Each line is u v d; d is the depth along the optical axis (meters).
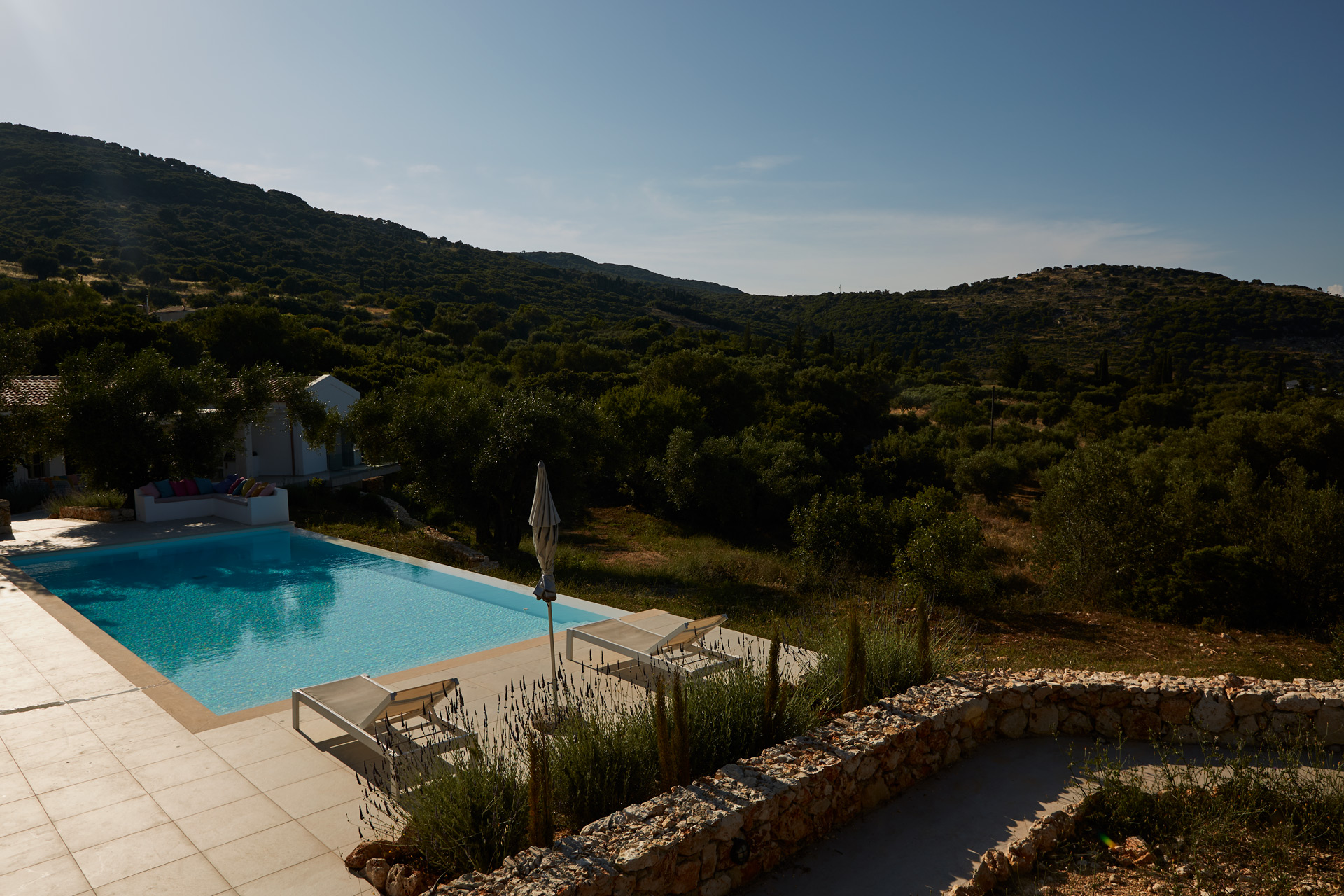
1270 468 28.66
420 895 3.96
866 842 4.74
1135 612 13.10
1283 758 5.38
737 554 19.47
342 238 144.38
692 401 37.91
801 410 46.09
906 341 138.00
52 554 14.80
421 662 9.58
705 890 4.11
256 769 5.80
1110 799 4.99
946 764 5.78
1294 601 12.10
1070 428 54.50
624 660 8.48
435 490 17.42
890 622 7.64
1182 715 6.09
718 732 5.36
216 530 16.98
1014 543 22.52
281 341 43.84
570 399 19.00
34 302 46.84
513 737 5.71
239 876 4.39
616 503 33.22
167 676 8.99
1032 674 6.69
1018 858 4.42
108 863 4.50
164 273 88.56
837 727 5.43
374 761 5.96
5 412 17.73
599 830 4.05
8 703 7.15
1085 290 157.12
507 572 14.73
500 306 119.50
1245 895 4.10
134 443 17.72
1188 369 103.75
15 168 125.38
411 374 45.72
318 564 14.99
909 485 35.69
